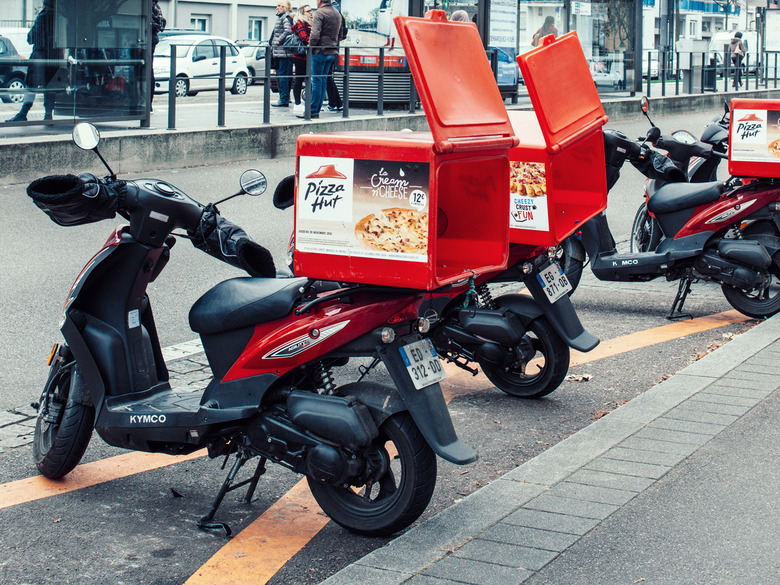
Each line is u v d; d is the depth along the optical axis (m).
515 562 3.63
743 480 4.42
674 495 4.26
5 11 12.87
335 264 3.83
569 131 5.22
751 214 7.38
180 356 6.56
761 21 39.53
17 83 12.99
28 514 4.22
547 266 5.54
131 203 4.19
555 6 23.22
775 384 5.79
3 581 3.63
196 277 8.77
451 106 3.72
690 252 7.43
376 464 3.87
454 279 3.78
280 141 15.95
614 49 25.38
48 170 12.71
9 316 7.31
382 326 3.79
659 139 8.80
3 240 9.82
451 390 6.10
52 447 4.45
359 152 3.73
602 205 5.60
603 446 4.84
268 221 11.47
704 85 29.22
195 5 46.56
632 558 3.68
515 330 5.34
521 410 5.69
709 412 5.32
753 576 3.55
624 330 7.54
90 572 3.72
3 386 5.88
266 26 50.00
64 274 8.63
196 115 17.27
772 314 7.54
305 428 3.86
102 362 4.33
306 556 3.88
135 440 4.25
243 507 4.36
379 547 3.93
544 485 4.38
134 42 14.32
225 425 4.08
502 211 4.06
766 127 7.29
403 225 3.67
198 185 13.23
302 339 3.88
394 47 19.02
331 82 18.64
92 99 13.90
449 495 4.47
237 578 3.69
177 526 4.14
